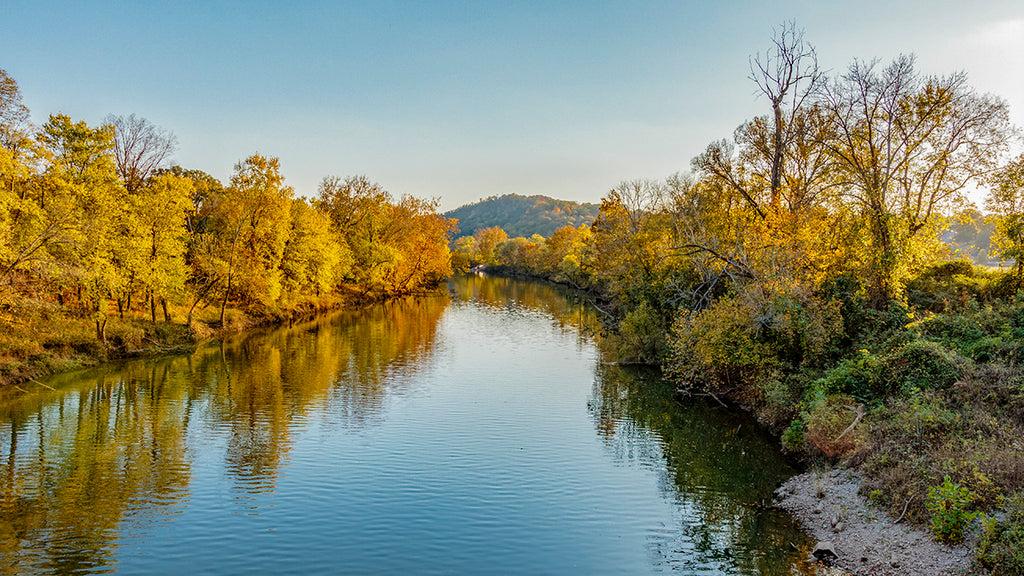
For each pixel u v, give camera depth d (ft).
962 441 47.60
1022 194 83.20
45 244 94.68
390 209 277.23
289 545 45.98
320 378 106.73
